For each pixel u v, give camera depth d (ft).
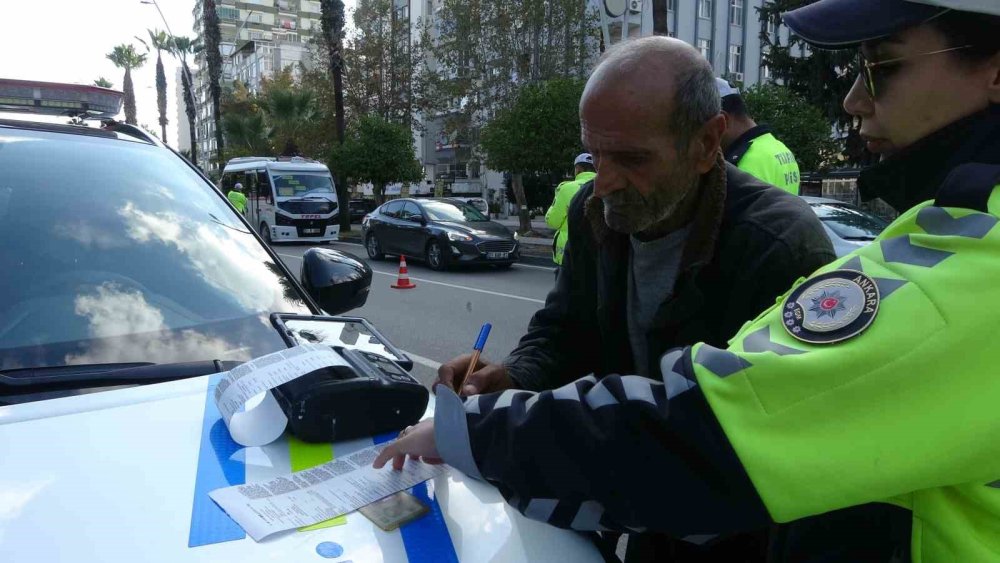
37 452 3.96
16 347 5.20
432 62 114.83
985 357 2.41
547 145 51.31
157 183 7.07
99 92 8.61
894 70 2.94
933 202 2.77
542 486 3.10
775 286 4.28
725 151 11.11
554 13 76.13
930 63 2.84
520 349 5.63
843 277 2.74
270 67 232.73
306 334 5.92
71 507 3.52
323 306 7.16
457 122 95.09
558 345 5.63
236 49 261.44
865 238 21.72
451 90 91.25
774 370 2.62
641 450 2.85
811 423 2.56
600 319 5.19
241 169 68.80
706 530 2.86
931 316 2.46
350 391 4.36
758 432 2.62
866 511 2.93
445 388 3.49
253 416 4.40
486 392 5.04
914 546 2.76
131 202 6.71
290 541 3.45
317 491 3.85
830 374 2.53
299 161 65.77
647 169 4.06
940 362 2.42
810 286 2.84
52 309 5.55
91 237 6.22
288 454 4.20
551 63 77.87
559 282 5.75
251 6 298.56
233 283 6.38
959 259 2.51
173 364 5.28
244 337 5.79
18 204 6.25
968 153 2.86
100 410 4.44
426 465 4.20
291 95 99.96
